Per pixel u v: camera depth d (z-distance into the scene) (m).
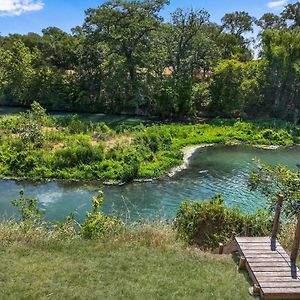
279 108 51.72
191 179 30.31
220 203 17.34
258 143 42.28
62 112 56.09
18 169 29.34
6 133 36.03
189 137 42.19
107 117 52.12
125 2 51.09
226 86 51.16
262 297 8.98
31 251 11.18
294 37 51.22
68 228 14.04
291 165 34.78
